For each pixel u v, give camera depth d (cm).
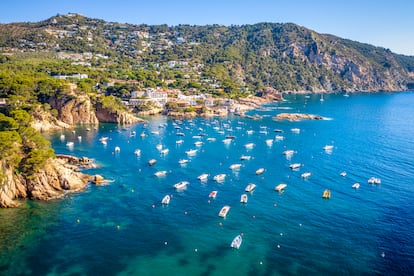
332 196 10281
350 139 18162
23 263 6819
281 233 8075
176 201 9875
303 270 6681
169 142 17188
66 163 12800
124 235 7944
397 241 7688
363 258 7050
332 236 7919
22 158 10244
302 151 15638
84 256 7088
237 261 6981
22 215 8781
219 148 16150
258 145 16812
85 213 8975
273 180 11756
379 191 10650
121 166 13050
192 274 6562
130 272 6606
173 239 7806
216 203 9788
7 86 19538
